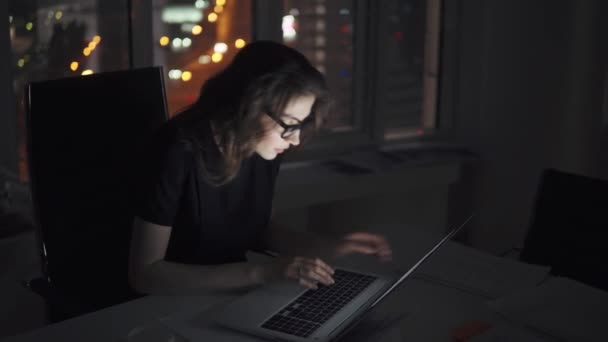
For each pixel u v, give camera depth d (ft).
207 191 5.36
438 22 10.68
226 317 4.50
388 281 5.12
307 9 9.59
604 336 4.35
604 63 9.55
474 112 10.75
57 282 5.50
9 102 7.59
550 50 9.78
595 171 9.89
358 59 10.14
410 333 4.42
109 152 5.74
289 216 9.66
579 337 4.34
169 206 5.13
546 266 5.71
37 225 5.41
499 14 10.11
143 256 5.11
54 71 7.97
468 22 10.54
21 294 7.83
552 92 9.87
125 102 5.86
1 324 7.75
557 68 9.78
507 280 5.24
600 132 9.78
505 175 10.48
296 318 4.47
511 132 10.30
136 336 3.99
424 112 11.02
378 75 10.25
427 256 4.83
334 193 9.29
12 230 6.94
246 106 4.87
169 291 4.93
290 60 4.88
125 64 8.45
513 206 10.50
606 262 5.66
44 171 5.38
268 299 4.74
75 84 5.57
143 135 5.96
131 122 5.89
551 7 9.66
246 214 5.70
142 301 4.85
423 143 11.00
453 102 10.95
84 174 5.60
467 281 5.22
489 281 5.22
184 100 8.92
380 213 10.36
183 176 5.20
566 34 9.63
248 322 4.42
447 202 10.78
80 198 5.58
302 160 9.80
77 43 8.04
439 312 4.74
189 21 8.75
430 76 10.89
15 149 7.72
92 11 8.07
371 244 5.63
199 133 5.21
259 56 4.93
